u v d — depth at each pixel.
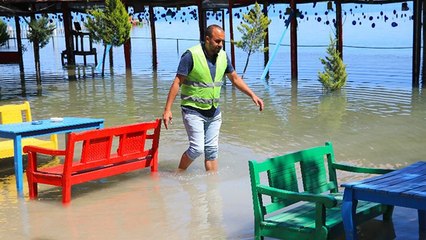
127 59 22.17
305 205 5.08
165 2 22.11
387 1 19.11
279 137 9.47
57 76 21.45
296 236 4.47
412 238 4.99
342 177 6.91
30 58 31.34
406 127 10.05
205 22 25.70
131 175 7.37
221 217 5.66
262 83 17.30
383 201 4.07
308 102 13.30
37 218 5.80
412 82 16.09
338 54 15.15
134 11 22.62
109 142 6.73
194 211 5.88
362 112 11.72
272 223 4.60
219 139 9.43
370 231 5.16
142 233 5.30
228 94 15.05
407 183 4.25
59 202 6.34
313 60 24.12
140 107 13.24
